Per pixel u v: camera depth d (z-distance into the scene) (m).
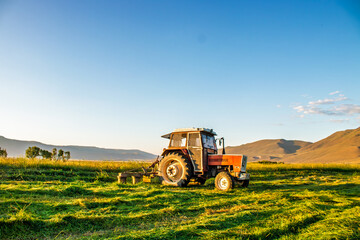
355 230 3.57
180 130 9.55
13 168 10.85
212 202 5.67
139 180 9.55
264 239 3.32
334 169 21.70
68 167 12.29
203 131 9.32
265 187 9.45
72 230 3.52
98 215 4.18
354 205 5.54
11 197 5.10
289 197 6.60
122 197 5.86
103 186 7.63
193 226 3.68
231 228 3.71
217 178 8.30
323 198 6.54
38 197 5.35
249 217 4.37
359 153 175.25
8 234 3.22
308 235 3.42
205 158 9.05
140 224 3.93
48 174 9.91
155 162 9.99
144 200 5.64
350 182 11.44
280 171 18.78
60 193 5.86
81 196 5.84
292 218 4.25
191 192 7.07
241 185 9.45
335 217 4.36
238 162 8.45
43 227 3.54
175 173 9.10
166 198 5.93
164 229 3.56
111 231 3.54
